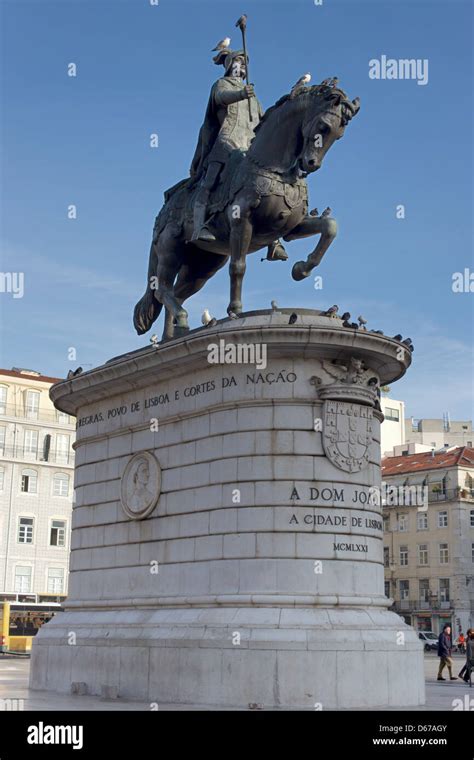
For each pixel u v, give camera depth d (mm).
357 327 11500
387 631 10844
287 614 10516
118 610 12398
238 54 13445
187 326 13281
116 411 13500
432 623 51375
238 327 11258
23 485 46375
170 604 11555
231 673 10305
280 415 11227
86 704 10625
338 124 11188
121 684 11492
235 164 12516
